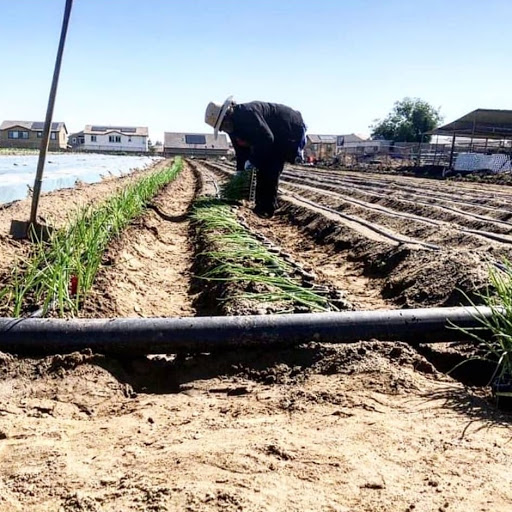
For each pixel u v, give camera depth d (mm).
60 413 2941
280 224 11617
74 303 4266
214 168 32562
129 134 93438
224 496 2062
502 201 13430
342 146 80250
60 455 2418
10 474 2266
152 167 33188
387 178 27406
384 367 3402
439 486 2207
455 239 8258
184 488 2115
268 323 3711
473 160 33312
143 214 9492
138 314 4965
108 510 2010
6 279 4945
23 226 6395
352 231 8867
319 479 2223
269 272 5625
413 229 9656
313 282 5914
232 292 4969
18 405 2979
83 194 11492
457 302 5125
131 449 2473
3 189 9031
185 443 2537
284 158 10961
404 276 6246
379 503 2084
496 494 2164
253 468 2279
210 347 3643
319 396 3094
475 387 3400
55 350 3531
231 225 8375
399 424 2758
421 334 3857
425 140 78938
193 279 6457
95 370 3389
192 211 10938
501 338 3404
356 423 2756
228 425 2764
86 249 5004
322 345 3668
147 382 3523
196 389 3361
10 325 3561
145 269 6680
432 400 3078
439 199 14422
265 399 3127
